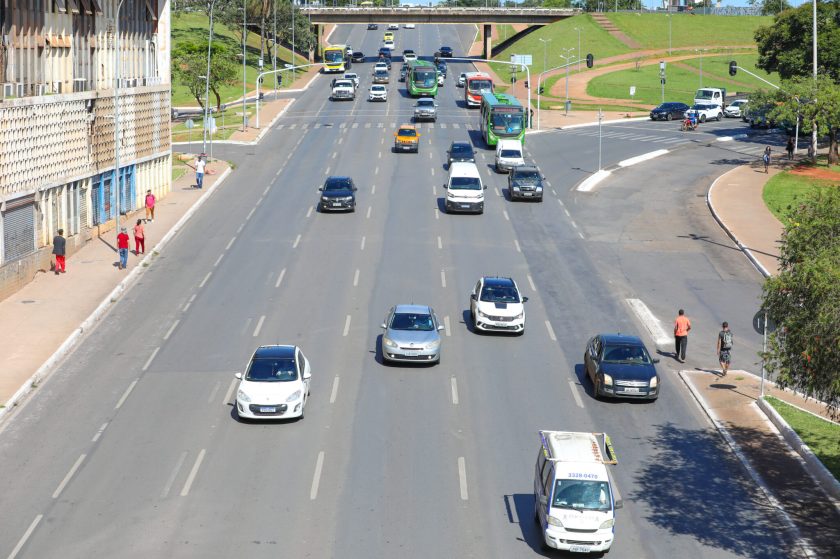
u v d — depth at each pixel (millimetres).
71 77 47688
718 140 86812
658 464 26188
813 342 21656
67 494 23406
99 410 28922
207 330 36625
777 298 23125
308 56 166875
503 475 25078
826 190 25062
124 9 54812
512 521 22547
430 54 165750
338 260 46688
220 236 51188
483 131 80938
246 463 25312
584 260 48094
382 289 42281
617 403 30734
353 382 31609
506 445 27031
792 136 84875
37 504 22875
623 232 53750
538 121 93000
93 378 31625
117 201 46812
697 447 27406
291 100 108562
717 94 105125
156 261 46375
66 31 47000
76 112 47594
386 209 57375
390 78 128000
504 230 53406
